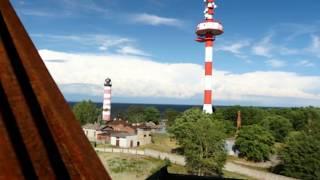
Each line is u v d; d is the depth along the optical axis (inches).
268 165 2407.7
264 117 4092.0
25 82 112.3
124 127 3238.2
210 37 3499.0
